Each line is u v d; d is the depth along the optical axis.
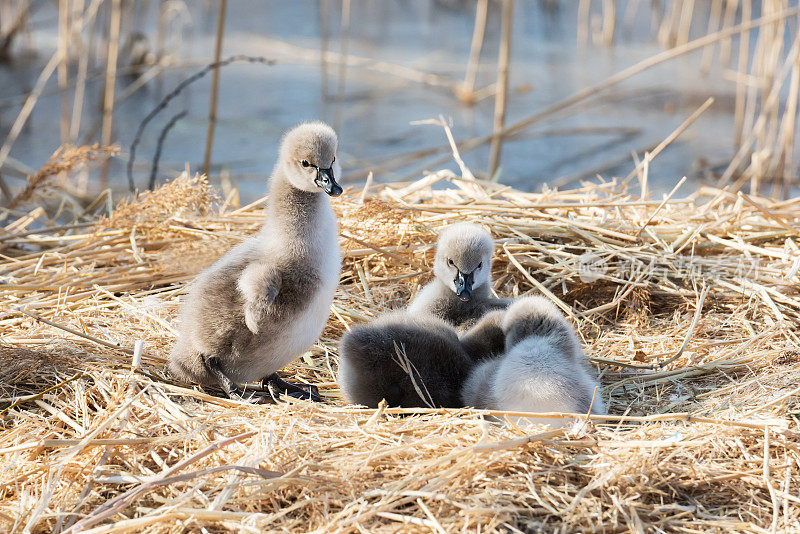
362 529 5.11
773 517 5.30
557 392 6.28
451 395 7.14
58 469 5.72
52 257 9.41
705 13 24.42
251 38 23.31
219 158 16.41
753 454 5.89
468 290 7.93
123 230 9.71
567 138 17.88
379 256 9.68
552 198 11.00
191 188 9.52
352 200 10.55
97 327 7.96
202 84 20.19
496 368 6.81
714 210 10.58
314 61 21.80
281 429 6.05
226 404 6.67
